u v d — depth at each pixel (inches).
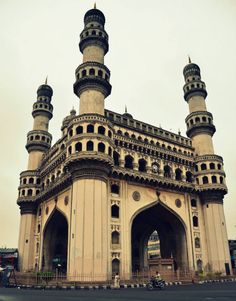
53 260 1798.7
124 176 1524.4
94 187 1331.2
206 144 1941.4
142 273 1501.0
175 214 1664.6
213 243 1685.5
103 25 1849.2
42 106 2319.1
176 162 1823.3
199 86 2133.4
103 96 1612.9
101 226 1280.8
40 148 2193.7
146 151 1690.5
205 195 1798.7
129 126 1702.8
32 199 1988.2
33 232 1947.6
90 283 1152.8
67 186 1577.3
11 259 1881.2
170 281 1348.4
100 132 1461.6
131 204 1508.4
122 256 1363.2
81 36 1801.2
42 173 2022.6
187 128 2085.4
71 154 1390.3
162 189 1673.2
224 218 1770.4
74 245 1246.3
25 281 1299.2
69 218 1455.5
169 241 1806.1
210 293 764.0
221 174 1818.4
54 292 933.2
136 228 1907.0
